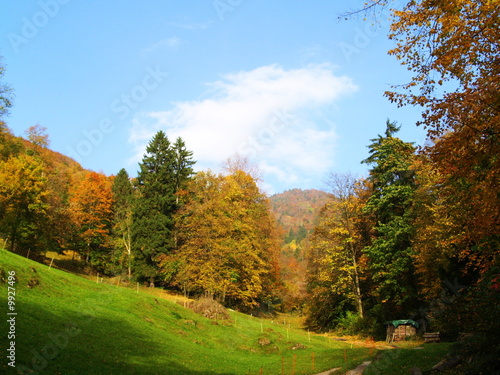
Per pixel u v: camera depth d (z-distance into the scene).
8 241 50.91
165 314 35.31
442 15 12.69
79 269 61.94
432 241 32.59
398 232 40.84
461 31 12.48
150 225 60.72
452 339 30.56
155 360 22.31
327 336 48.91
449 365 16.61
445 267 33.00
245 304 58.62
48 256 62.97
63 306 26.17
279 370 24.92
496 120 12.44
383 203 45.25
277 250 66.81
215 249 52.69
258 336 36.34
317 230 55.22
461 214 18.44
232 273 53.12
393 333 40.41
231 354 30.30
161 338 27.66
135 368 19.80
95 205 67.94
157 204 62.88
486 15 12.27
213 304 43.72
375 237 51.22
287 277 84.94
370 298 53.28
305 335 45.19
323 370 23.89
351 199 52.34
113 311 29.45
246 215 57.28
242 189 59.16
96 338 22.45
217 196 58.19
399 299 41.75
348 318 50.47
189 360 24.53
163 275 61.16
